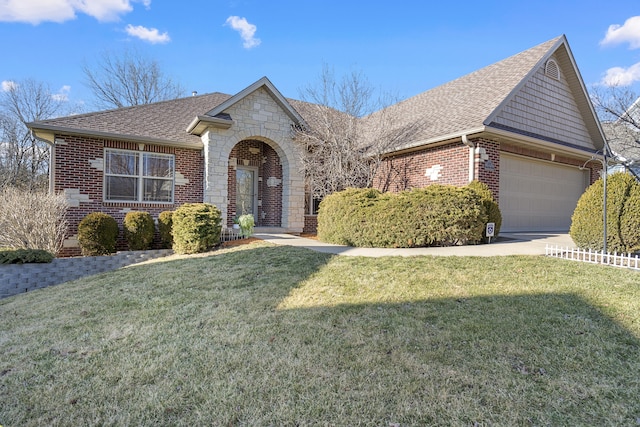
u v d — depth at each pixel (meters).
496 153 10.64
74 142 10.45
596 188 7.72
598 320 3.92
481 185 9.61
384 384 2.89
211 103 15.13
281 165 13.14
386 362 3.21
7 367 3.42
